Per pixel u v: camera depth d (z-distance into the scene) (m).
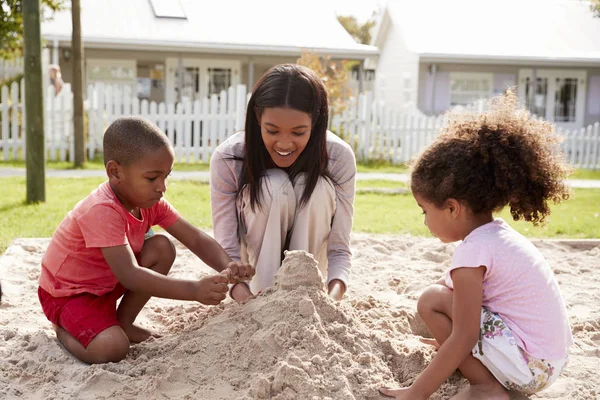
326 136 3.47
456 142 2.67
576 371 3.10
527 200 2.68
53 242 3.18
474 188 2.60
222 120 13.60
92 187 9.27
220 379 2.74
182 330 3.39
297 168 3.44
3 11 12.45
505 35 23.67
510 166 2.62
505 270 2.58
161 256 3.38
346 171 3.65
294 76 3.20
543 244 5.82
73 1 11.69
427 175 2.68
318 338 2.77
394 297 4.28
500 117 2.76
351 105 15.66
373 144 15.01
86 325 3.04
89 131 13.28
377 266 5.04
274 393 2.55
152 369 2.87
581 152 15.99
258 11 22.58
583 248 5.83
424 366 2.95
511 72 23.00
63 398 2.65
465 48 22.50
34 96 7.62
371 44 26.80
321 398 2.49
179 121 13.45
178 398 2.61
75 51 11.81
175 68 21.33
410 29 23.33
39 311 3.81
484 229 2.67
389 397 2.60
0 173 10.84
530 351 2.56
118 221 3.03
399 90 23.92
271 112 3.12
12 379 2.85
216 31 20.64
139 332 3.37
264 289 3.23
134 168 2.98
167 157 3.05
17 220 6.65
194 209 7.70
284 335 2.81
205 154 13.57
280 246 3.52
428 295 2.81
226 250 3.56
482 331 2.60
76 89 11.92
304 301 2.88
